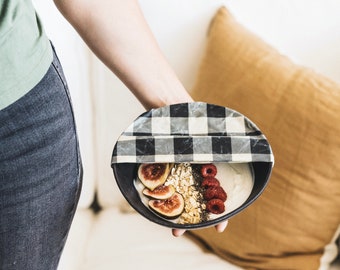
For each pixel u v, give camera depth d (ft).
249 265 3.35
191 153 2.28
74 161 2.46
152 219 2.03
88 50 3.55
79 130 3.74
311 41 3.31
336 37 3.26
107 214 3.90
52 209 2.43
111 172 3.87
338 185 3.04
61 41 3.47
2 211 2.26
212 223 2.00
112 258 3.43
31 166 2.22
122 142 2.31
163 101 2.53
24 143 2.15
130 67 2.52
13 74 1.98
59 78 2.24
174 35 3.51
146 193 2.22
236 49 3.27
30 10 2.09
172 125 2.36
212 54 3.34
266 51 3.25
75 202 2.61
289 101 3.07
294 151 3.05
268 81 3.15
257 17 3.37
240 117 2.33
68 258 3.50
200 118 2.36
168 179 2.27
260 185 2.14
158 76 2.54
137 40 2.48
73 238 3.68
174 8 3.43
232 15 3.38
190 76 3.62
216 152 2.27
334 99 3.00
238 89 3.21
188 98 2.57
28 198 2.28
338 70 3.32
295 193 3.10
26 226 2.35
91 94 3.67
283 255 3.30
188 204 2.17
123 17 2.44
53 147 2.26
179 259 3.41
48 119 2.19
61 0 2.37
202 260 3.43
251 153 2.23
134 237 3.61
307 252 3.30
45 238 2.50
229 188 2.22
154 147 2.30
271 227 3.22
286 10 3.29
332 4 3.20
